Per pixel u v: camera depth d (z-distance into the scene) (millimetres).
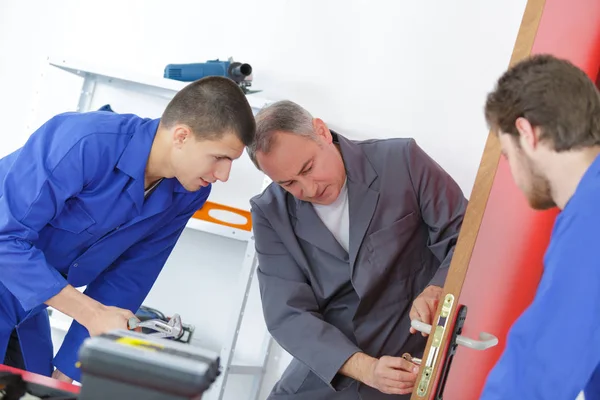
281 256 2131
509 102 1224
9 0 3246
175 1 3047
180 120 1827
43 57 3205
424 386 1439
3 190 1812
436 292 1903
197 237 3008
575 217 1098
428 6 2668
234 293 2953
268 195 2172
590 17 1905
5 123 3244
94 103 3102
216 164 1864
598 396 1272
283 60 2883
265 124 1930
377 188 2066
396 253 2037
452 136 2643
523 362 1087
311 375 2125
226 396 2953
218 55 2986
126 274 2174
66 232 1964
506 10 2566
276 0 2902
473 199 1393
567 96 1174
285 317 2039
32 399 1143
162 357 829
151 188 2035
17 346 2098
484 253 1516
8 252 1775
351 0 2783
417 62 2686
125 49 3109
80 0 3168
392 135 2721
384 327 2076
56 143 1843
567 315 1058
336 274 2074
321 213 2115
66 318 3031
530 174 1242
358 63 2771
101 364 825
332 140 2137
